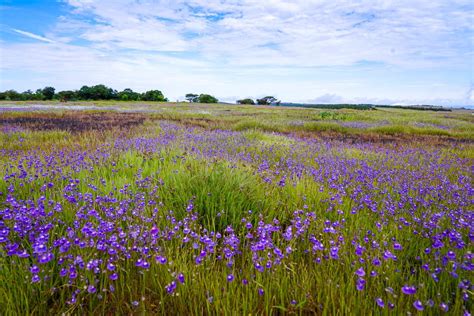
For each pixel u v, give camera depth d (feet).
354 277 7.87
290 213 12.52
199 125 59.16
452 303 7.24
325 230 8.93
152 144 27.20
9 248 7.48
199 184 12.97
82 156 20.42
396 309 6.59
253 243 9.22
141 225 9.62
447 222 11.46
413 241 10.23
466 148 39.14
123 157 20.90
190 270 7.76
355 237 9.73
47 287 7.13
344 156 27.48
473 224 10.44
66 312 6.35
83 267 7.09
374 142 45.03
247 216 11.10
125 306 7.03
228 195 11.95
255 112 122.72
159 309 6.94
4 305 6.45
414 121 89.45
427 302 6.21
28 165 17.19
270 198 13.17
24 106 116.98
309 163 23.56
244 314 6.37
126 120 67.46
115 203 11.57
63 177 14.57
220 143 30.55
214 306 6.95
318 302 7.06
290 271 8.21
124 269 7.63
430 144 44.04
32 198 12.42
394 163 26.08
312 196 14.15
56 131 37.76
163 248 9.12
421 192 15.98
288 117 93.25
